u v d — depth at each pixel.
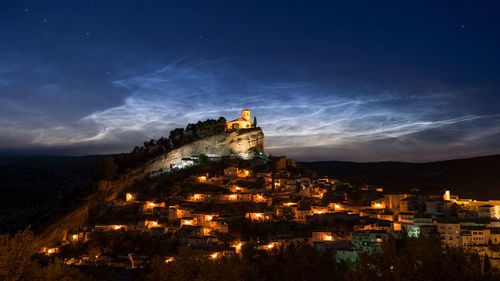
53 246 166.62
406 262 60.03
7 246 62.53
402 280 56.91
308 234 148.00
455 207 158.88
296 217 170.38
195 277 69.06
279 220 168.25
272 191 197.00
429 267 56.78
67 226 182.00
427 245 63.12
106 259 142.50
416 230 140.50
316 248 134.12
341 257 126.00
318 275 111.56
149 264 133.38
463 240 126.75
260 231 155.50
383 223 151.12
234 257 86.06
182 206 181.00
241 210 176.25
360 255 68.81
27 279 63.50
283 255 122.62
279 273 111.25
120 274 130.00
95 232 165.50
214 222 159.12
